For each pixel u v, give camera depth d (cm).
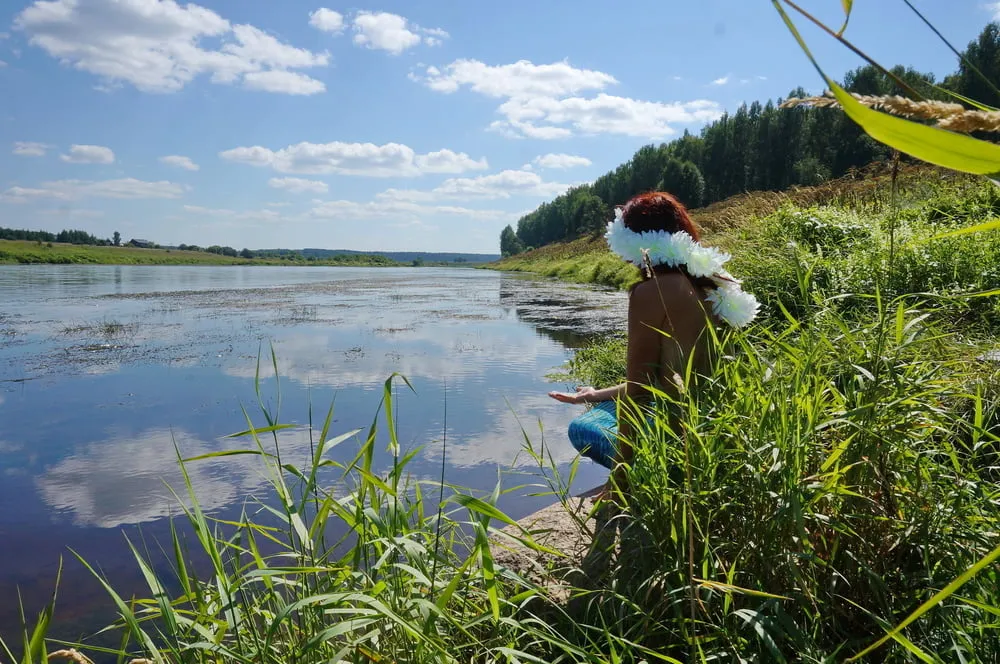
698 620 158
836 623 159
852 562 163
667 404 207
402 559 183
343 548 286
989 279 473
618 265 2261
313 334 1089
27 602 269
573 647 156
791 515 157
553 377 698
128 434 513
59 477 416
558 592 198
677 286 225
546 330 1102
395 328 1168
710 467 173
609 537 203
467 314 1423
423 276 4397
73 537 329
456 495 146
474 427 506
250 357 855
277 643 169
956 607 145
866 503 168
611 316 1289
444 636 165
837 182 1212
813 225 751
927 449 183
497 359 820
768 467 170
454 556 206
